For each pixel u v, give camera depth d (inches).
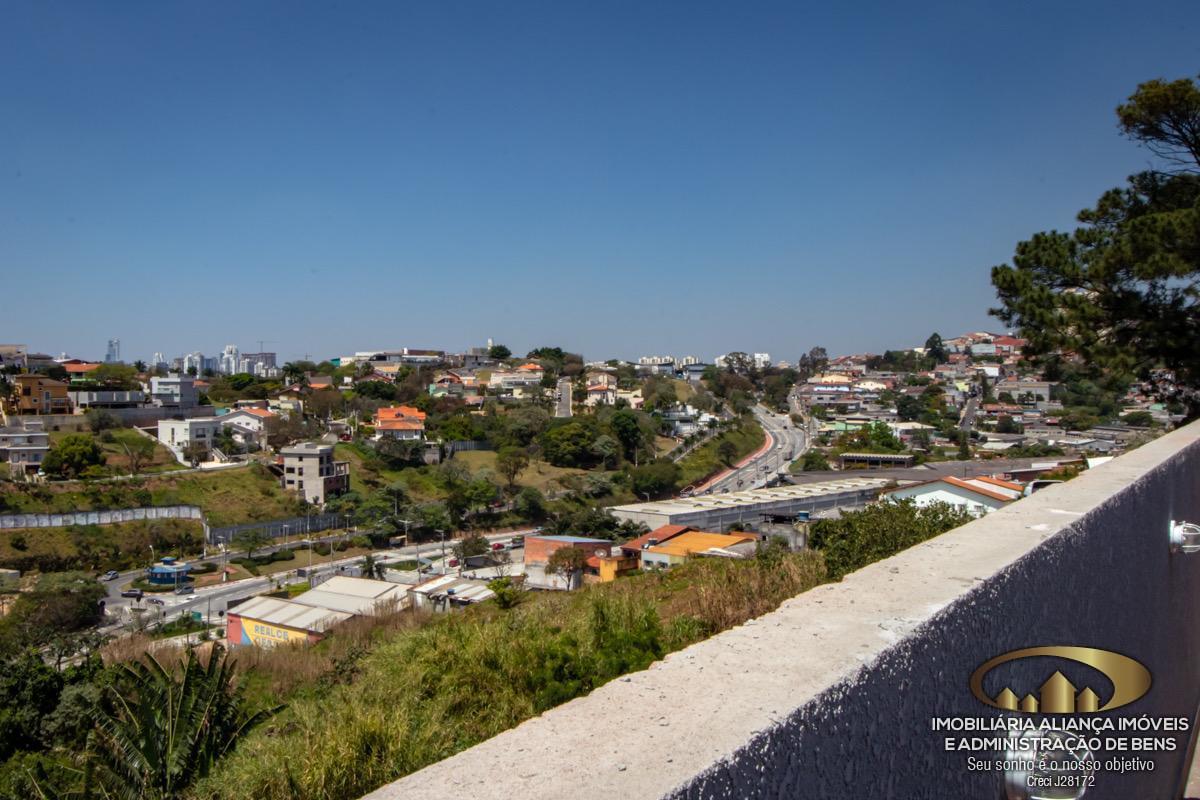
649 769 38.3
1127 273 408.8
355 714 176.1
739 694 46.3
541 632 226.7
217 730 219.5
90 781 212.2
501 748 42.3
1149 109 418.0
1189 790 122.1
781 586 234.8
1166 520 114.4
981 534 79.4
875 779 51.1
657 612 239.6
